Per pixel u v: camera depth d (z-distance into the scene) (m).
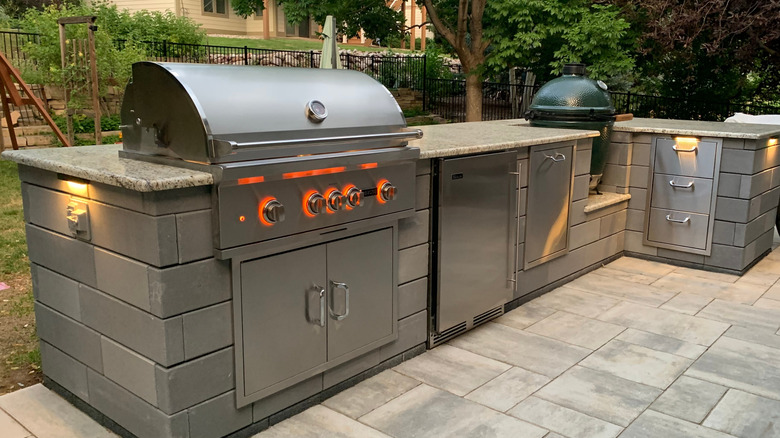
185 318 2.27
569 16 10.98
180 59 13.30
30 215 2.80
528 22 11.14
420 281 3.34
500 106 16.84
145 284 2.24
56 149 2.96
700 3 9.93
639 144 5.19
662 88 12.77
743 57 10.23
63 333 2.76
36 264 2.84
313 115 2.56
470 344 3.55
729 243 4.86
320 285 2.72
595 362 3.32
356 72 3.06
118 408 2.53
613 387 3.05
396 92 14.61
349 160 2.66
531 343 3.56
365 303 2.98
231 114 2.31
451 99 15.70
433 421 2.72
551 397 2.95
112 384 2.53
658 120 5.96
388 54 16.62
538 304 4.21
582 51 10.84
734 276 4.85
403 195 3.01
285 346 2.63
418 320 3.38
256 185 2.35
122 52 10.22
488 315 3.84
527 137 4.02
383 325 3.12
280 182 2.43
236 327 2.43
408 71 15.80
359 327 2.97
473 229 3.56
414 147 3.04
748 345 3.55
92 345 2.59
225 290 2.39
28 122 9.48
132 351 2.39
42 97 9.42
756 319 3.95
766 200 5.14
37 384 2.98
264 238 2.42
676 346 3.53
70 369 2.77
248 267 2.43
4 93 7.44
